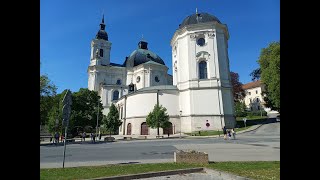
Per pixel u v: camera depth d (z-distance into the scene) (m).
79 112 58.34
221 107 51.59
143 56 88.31
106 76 87.50
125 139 44.88
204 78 54.12
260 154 17.00
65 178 9.09
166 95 56.28
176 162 13.06
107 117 66.31
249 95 115.12
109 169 11.07
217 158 15.23
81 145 32.19
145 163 13.19
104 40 93.69
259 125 51.16
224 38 56.78
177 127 54.31
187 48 56.00
